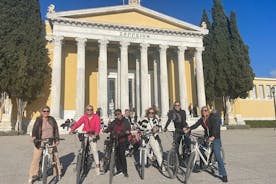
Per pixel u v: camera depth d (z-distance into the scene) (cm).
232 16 4262
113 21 3603
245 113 4838
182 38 3828
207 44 4184
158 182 884
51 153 904
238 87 3972
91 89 3869
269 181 866
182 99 3666
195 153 904
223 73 4000
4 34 2994
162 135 2552
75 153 1529
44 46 3216
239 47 4144
